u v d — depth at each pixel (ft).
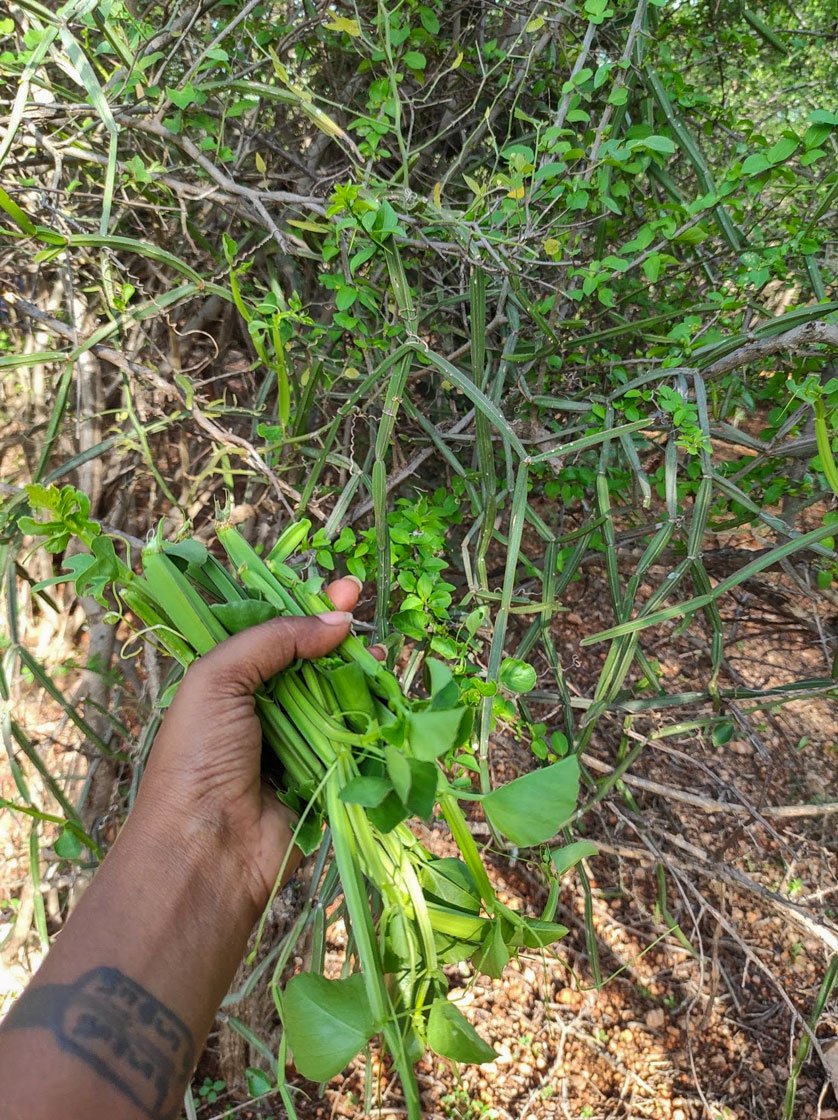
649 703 3.87
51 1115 1.43
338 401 4.47
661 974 6.05
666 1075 5.57
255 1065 4.96
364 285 3.17
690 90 3.58
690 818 6.29
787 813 4.31
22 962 4.54
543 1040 5.68
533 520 3.24
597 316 3.55
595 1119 5.37
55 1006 1.54
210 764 1.93
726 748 6.49
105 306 3.38
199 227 4.47
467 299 3.67
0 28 2.96
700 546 2.82
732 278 3.47
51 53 2.68
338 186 2.52
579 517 5.59
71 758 5.02
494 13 4.42
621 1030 5.79
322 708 2.08
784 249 3.18
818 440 2.41
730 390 3.94
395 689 1.98
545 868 3.42
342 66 4.33
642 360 3.32
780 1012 5.91
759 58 5.27
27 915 4.40
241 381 5.45
